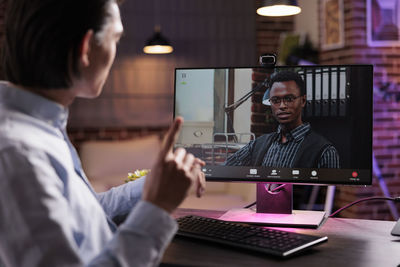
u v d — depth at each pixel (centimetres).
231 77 139
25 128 77
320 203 392
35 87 83
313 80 132
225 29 473
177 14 466
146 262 74
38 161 73
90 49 83
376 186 404
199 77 142
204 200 327
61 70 80
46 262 66
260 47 477
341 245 106
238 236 105
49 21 78
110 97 456
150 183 80
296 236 105
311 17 449
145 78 463
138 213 77
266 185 141
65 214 71
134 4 458
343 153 129
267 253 96
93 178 401
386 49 404
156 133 468
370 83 128
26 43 79
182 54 469
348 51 404
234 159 138
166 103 467
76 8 79
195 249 102
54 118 85
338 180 129
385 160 406
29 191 69
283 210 137
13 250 67
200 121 141
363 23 399
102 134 455
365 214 401
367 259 95
